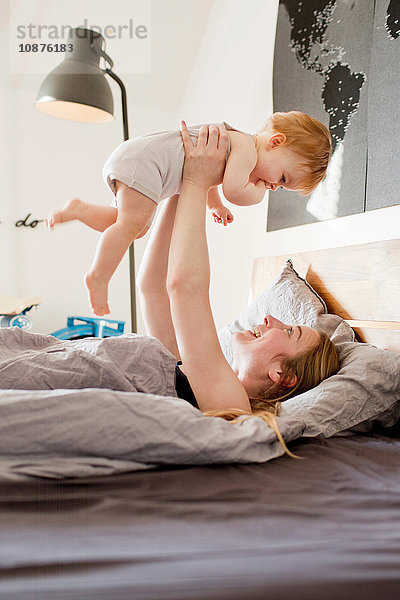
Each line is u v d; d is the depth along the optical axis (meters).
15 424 0.85
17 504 0.73
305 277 2.14
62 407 0.87
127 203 1.28
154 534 0.68
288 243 2.53
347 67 2.12
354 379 1.37
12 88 3.99
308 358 1.42
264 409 1.32
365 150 2.01
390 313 1.70
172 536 0.68
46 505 0.74
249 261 2.92
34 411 0.86
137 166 1.27
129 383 1.09
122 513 0.74
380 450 1.16
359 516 0.78
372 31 1.99
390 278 1.71
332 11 2.22
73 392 0.89
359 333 1.79
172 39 3.61
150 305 1.56
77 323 4.07
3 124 3.98
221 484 0.88
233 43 3.18
